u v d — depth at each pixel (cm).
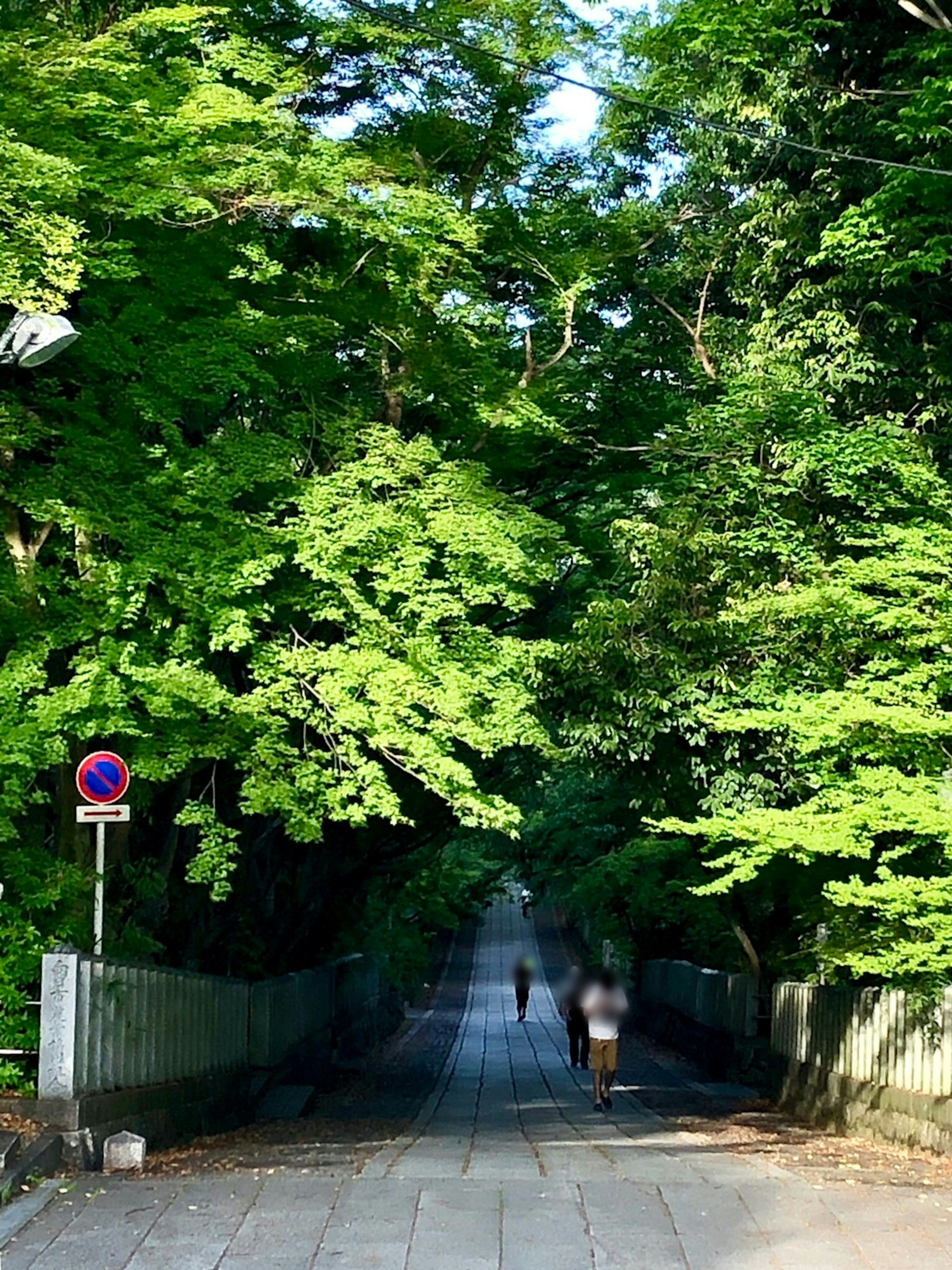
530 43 1714
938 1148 1180
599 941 4428
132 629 1251
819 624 1349
